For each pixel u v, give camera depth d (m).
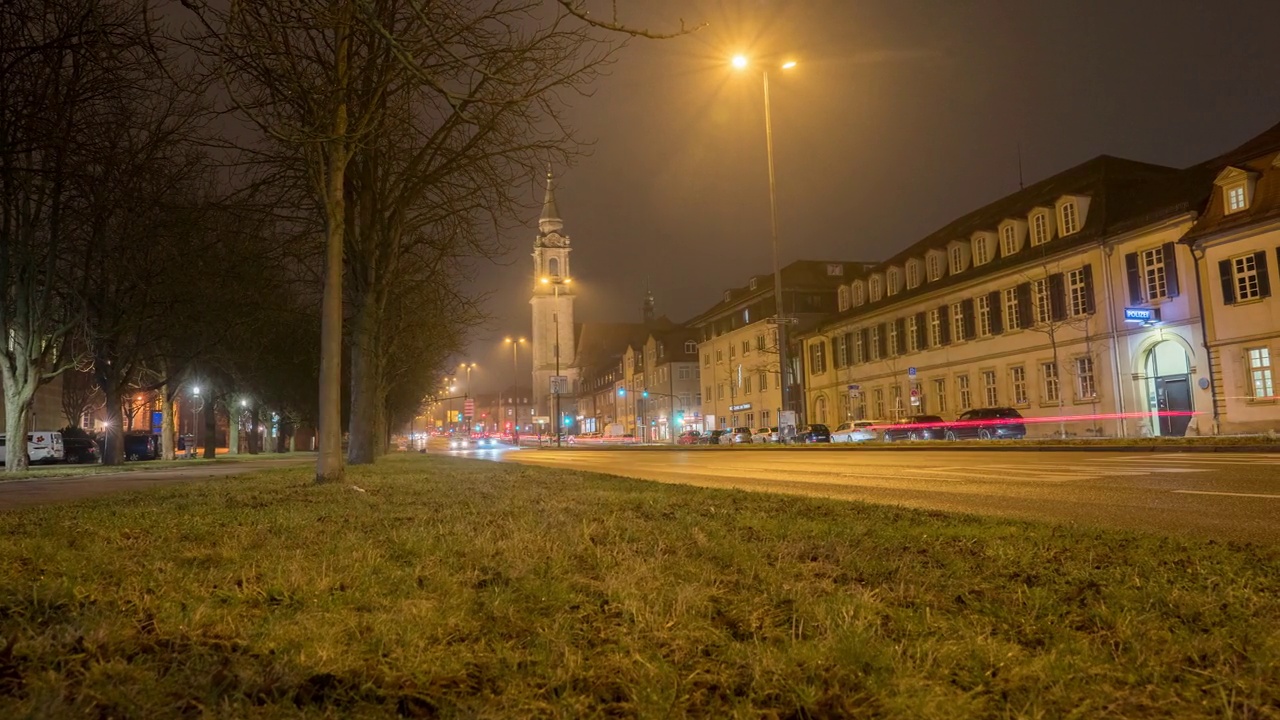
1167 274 31.88
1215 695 2.74
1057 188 39.97
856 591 4.15
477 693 2.87
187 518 7.74
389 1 10.52
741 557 5.20
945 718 2.59
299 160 15.21
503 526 6.82
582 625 3.64
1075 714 2.61
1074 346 36.44
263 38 8.38
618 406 119.12
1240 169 28.92
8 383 26.52
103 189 15.71
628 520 7.25
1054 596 4.06
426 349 38.19
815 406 60.81
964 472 15.50
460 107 6.81
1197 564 4.79
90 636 3.22
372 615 3.71
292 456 47.78
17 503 11.47
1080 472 14.31
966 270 44.38
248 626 3.52
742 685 2.92
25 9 10.51
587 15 6.23
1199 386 30.48
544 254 159.12
